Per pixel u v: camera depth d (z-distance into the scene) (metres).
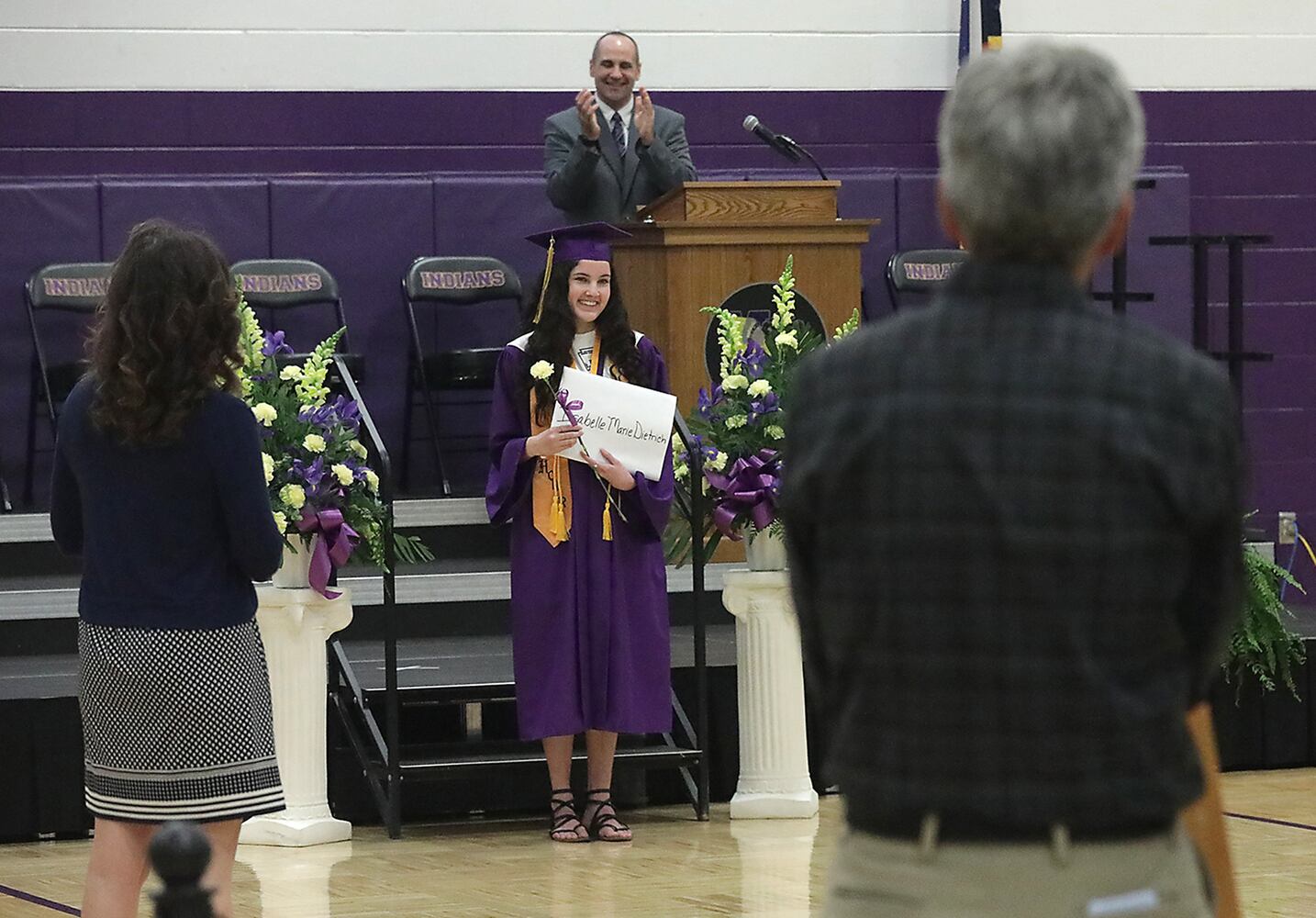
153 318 4.42
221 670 4.55
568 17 12.47
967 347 2.36
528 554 8.10
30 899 6.93
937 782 2.30
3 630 9.28
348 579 9.78
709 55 12.70
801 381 2.48
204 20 11.94
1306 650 9.99
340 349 11.58
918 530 2.32
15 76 11.69
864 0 12.90
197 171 11.97
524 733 8.05
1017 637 2.27
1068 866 2.27
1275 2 13.45
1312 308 13.45
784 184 9.92
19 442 11.30
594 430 8.04
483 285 11.62
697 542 8.52
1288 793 9.14
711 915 6.50
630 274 10.21
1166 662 2.33
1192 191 13.34
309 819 8.08
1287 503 13.36
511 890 6.99
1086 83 2.36
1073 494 2.27
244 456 4.50
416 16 12.24
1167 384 2.31
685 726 8.80
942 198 2.50
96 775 4.65
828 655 2.45
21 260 11.30
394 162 12.24
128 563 4.54
